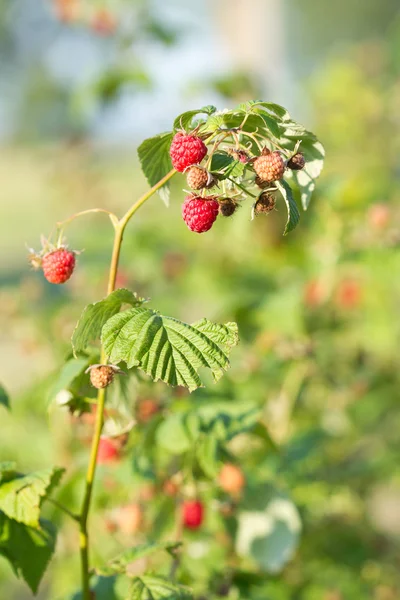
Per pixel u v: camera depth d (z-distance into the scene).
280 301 1.18
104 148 2.30
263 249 1.45
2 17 4.54
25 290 1.49
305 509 1.17
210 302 1.59
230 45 3.88
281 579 1.12
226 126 0.81
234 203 0.79
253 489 1.02
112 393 0.89
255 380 1.23
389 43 2.14
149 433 0.96
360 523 1.31
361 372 1.35
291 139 0.82
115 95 1.61
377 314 1.45
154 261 1.49
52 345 1.44
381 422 1.46
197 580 1.00
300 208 1.27
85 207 2.00
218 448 0.96
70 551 1.21
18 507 0.84
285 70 4.06
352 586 1.23
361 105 1.95
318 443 1.20
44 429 1.34
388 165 1.97
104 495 1.02
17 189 8.11
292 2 6.81
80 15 1.66
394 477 1.38
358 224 1.28
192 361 0.78
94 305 0.80
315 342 1.25
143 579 0.86
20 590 1.60
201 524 0.99
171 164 0.83
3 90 5.01
